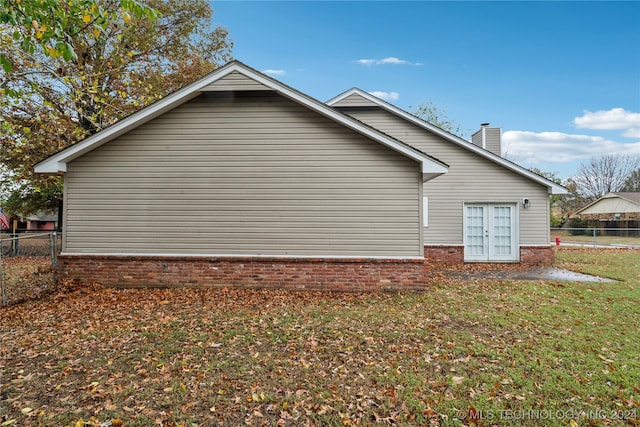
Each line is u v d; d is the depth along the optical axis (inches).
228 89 320.8
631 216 1264.8
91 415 128.6
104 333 211.6
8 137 422.6
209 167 336.2
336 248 329.1
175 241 333.7
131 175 336.5
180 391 145.1
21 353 183.0
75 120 511.5
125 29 518.9
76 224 335.6
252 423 124.6
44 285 313.0
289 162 333.7
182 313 253.3
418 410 132.3
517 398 140.3
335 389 147.3
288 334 210.1
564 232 1274.6
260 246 331.9
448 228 541.3
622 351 186.7
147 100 477.7
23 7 205.5
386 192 329.7
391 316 246.8
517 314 251.3
